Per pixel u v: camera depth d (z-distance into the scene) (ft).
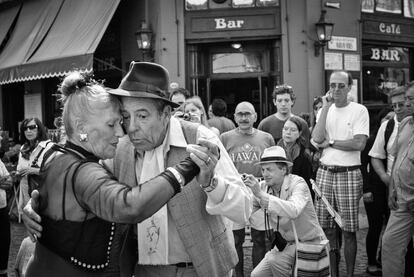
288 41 36.81
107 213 6.97
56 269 7.43
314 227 14.28
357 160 19.26
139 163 9.47
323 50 37.22
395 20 42.16
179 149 9.26
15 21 47.32
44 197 7.50
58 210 7.37
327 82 37.27
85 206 7.30
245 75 37.58
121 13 39.50
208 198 8.86
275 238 14.40
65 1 41.68
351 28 38.73
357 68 39.01
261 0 36.86
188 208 9.01
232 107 37.99
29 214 7.48
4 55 45.29
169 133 9.24
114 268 8.43
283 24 36.78
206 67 37.83
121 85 8.50
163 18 36.37
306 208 14.25
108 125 7.85
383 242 16.87
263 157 14.64
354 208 19.02
